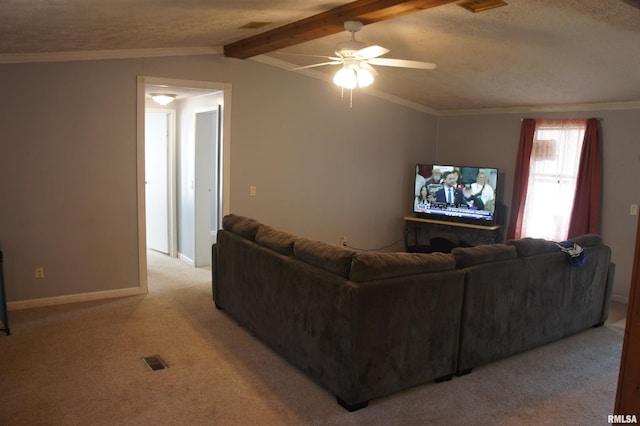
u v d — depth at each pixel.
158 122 6.85
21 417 2.76
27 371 3.32
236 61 5.38
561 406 3.07
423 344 3.18
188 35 4.34
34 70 4.33
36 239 4.52
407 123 7.03
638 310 2.11
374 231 6.93
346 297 2.88
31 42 3.78
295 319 3.39
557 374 3.54
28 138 4.38
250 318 4.03
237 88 5.43
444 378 3.36
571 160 5.83
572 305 4.21
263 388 3.19
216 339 3.97
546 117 6.13
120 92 4.74
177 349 3.75
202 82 5.20
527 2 3.20
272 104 5.71
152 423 2.75
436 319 3.21
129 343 3.83
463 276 3.32
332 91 6.17
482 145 6.89
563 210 5.93
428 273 3.17
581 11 3.23
